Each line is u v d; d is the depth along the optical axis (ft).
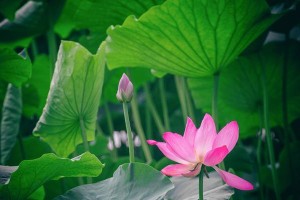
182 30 6.16
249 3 6.05
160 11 6.02
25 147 8.14
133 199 5.32
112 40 6.58
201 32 6.16
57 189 7.62
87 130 6.48
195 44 6.25
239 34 6.31
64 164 5.50
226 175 4.97
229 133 5.08
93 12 7.45
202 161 5.07
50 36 8.36
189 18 6.06
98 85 6.22
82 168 5.63
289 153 7.87
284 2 7.36
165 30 6.18
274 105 8.20
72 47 5.89
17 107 7.77
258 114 8.21
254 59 7.83
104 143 8.27
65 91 5.99
